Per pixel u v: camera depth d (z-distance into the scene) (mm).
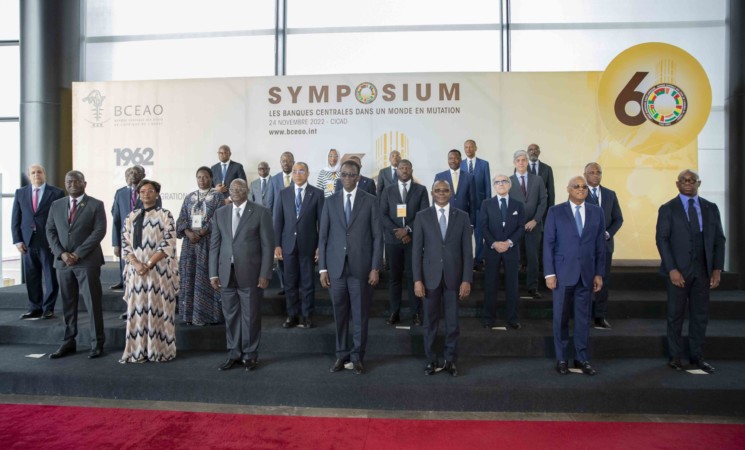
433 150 5895
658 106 5648
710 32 6016
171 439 2688
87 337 4113
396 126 5914
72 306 3846
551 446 2613
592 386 3119
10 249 6402
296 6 6375
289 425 2891
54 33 5934
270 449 2566
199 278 4086
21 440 2666
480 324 4297
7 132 6395
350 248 3449
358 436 2736
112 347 4066
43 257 4457
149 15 6473
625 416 3051
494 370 3480
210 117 6043
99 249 3830
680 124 5633
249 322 3490
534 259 4652
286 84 5996
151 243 3682
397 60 6332
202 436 2729
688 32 6047
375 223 3496
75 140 6086
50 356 3732
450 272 3383
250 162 6020
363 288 3451
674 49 5605
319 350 3951
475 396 3113
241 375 3344
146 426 2867
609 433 2787
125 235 3713
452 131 5875
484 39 6266
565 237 3457
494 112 5840
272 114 6000
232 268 3500
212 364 3604
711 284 3482
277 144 6008
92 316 3773
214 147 6047
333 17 6363
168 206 6062
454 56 6289
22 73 5938
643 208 5715
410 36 6316
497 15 6250
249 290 3482
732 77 5637
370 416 3039
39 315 4539
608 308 4492
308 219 4145
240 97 6027
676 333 3533
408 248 4234
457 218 3441
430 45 6305
